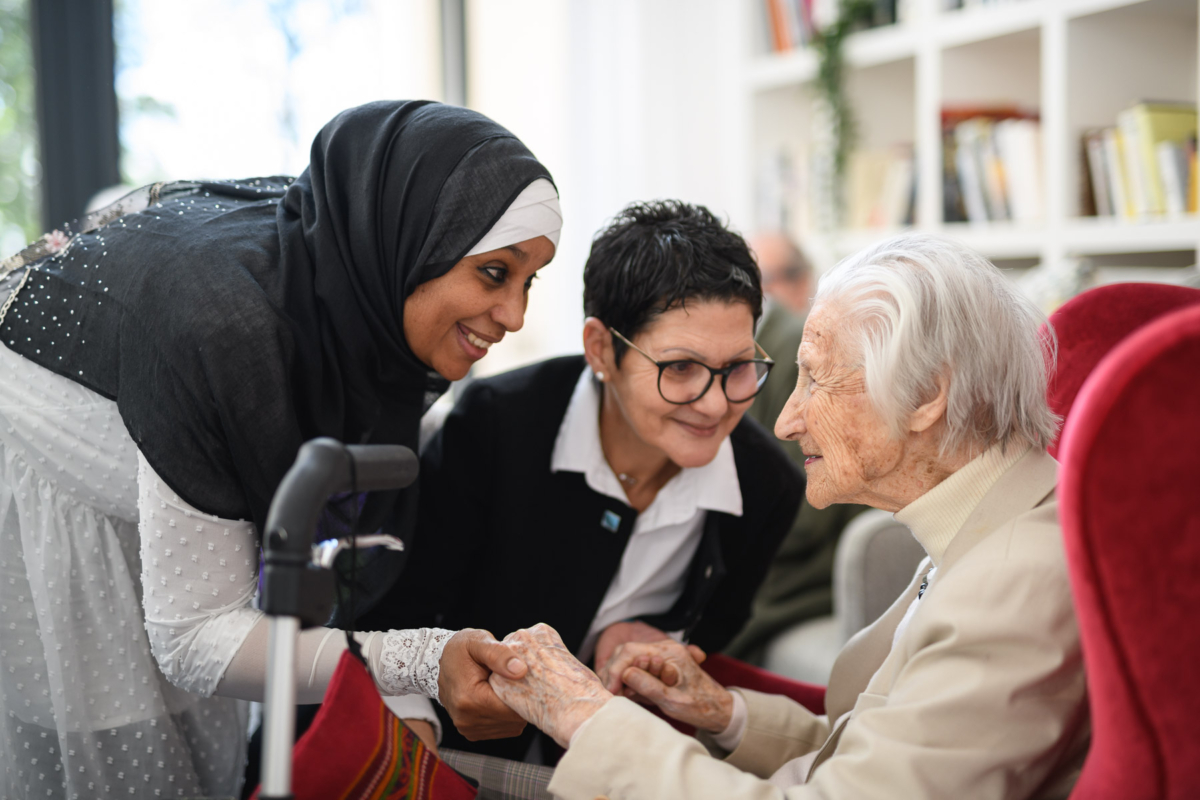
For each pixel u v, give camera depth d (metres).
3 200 2.73
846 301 0.97
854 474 0.98
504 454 1.38
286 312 1.06
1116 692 0.68
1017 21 2.63
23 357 1.13
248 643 1.02
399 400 1.22
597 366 1.29
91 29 2.81
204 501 1.01
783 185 3.54
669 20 3.73
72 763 1.17
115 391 1.07
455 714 1.03
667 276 1.17
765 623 2.23
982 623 0.83
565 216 3.78
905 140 3.47
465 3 3.65
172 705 1.25
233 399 0.99
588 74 3.77
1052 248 2.59
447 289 1.12
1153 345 0.65
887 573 1.87
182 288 1.02
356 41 3.38
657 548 1.41
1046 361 1.09
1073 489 0.67
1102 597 0.67
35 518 1.15
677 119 3.77
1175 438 0.65
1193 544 0.66
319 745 0.80
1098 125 2.56
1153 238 2.33
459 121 1.14
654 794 0.87
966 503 0.96
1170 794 0.68
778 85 3.60
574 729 0.94
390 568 1.21
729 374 1.21
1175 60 2.62
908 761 0.82
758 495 1.43
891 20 3.15
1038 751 0.82
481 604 1.41
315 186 1.16
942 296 0.93
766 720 1.25
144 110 2.95
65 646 1.15
